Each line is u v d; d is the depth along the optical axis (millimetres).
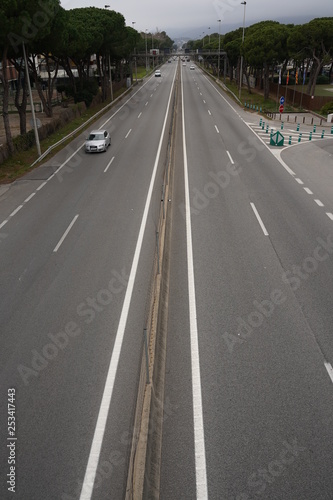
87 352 9625
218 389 8422
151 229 16188
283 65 60031
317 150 29562
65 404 8227
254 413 7836
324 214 17484
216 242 14945
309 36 44844
